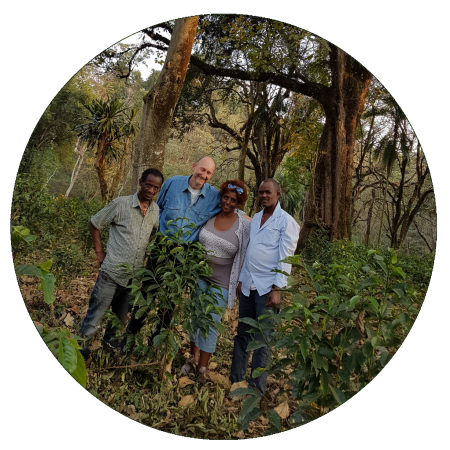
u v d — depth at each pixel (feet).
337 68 30.19
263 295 8.25
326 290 5.92
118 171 36.22
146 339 9.52
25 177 13.24
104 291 8.29
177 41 14.23
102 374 7.76
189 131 38.58
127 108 35.32
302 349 5.12
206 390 7.70
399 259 13.43
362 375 5.73
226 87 35.01
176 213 9.38
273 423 5.44
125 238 8.36
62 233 15.15
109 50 29.22
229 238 8.98
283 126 37.37
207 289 7.91
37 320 9.81
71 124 53.47
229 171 42.45
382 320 5.41
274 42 29.17
